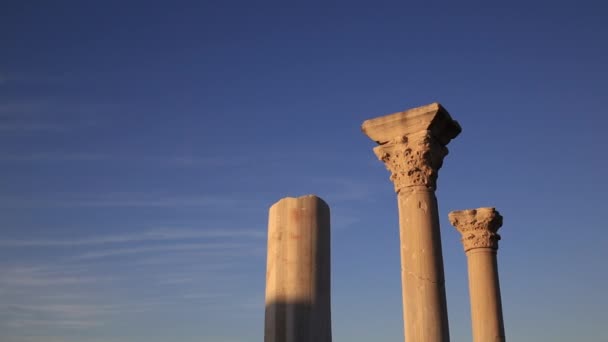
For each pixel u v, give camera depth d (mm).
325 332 9438
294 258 9625
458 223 27641
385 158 16969
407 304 15648
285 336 9273
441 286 15688
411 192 16359
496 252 27312
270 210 10219
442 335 15172
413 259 15828
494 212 27141
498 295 26266
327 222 10133
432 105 16328
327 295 9680
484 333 25516
